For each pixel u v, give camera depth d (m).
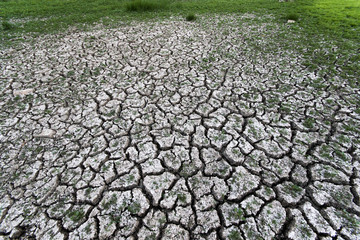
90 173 2.15
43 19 7.18
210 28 5.94
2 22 6.77
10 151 2.42
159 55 4.51
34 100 3.25
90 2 9.21
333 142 2.35
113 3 9.03
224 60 4.18
